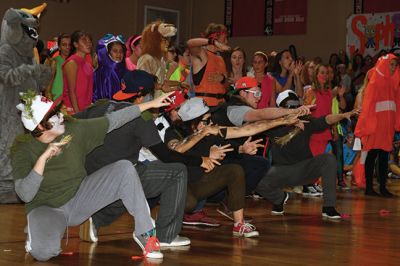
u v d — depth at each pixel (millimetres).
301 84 9414
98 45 7297
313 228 5855
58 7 15273
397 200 8484
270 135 6625
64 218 4156
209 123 5395
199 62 6781
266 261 4320
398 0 14367
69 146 4102
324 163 6539
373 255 4676
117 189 4219
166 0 16844
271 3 16266
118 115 4258
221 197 5938
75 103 7254
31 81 6879
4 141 6809
